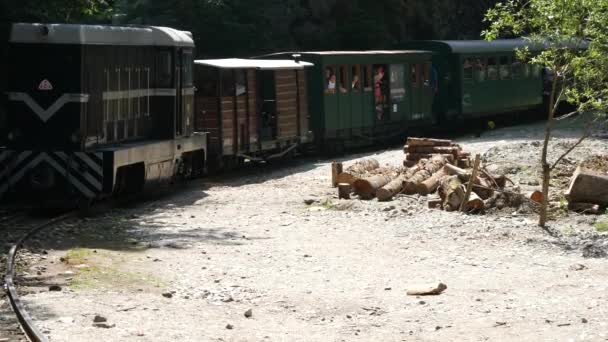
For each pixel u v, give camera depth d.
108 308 12.52
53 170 21.19
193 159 27.17
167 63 24.73
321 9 50.56
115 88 22.61
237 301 13.34
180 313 12.49
